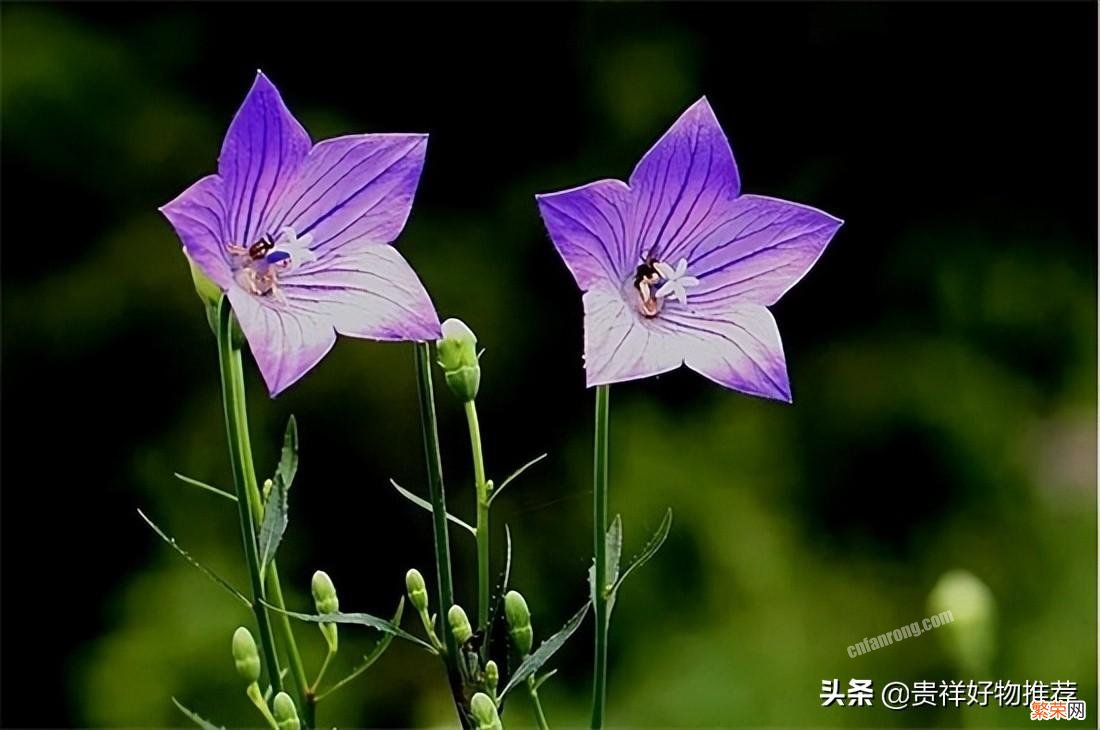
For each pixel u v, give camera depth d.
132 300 1.41
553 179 1.50
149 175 1.44
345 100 1.50
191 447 1.40
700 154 0.70
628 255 0.70
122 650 1.33
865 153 1.54
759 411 1.44
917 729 1.23
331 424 1.38
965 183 1.54
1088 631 1.33
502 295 1.46
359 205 0.69
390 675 1.33
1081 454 1.43
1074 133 1.53
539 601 1.37
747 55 1.53
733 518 1.38
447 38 1.50
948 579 0.82
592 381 0.67
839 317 1.50
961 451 1.44
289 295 0.68
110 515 1.41
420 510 1.37
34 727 1.41
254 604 0.68
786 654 1.33
